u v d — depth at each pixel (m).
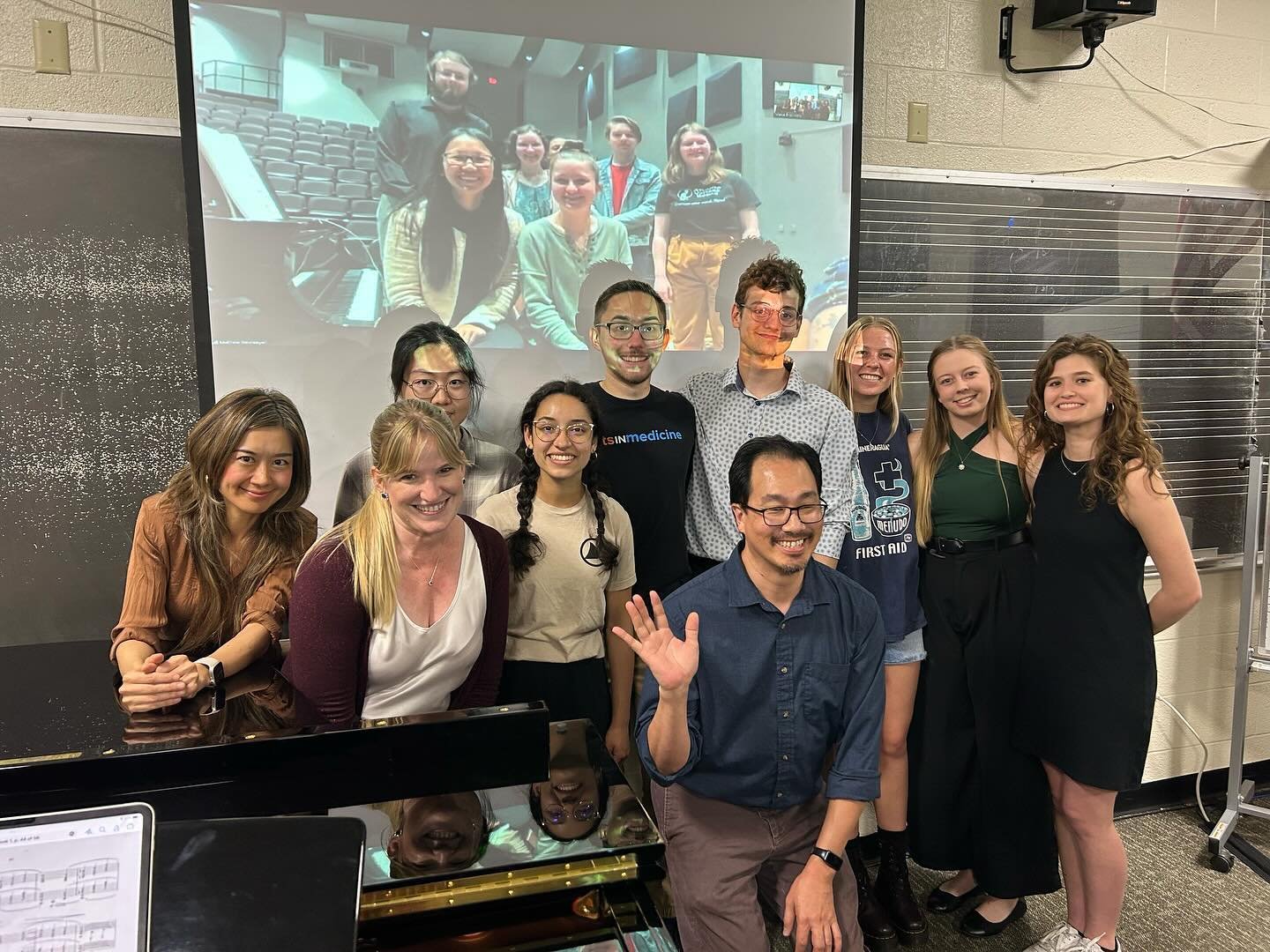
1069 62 2.53
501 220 2.06
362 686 1.44
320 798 1.10
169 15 1.86
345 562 1.38
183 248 1.92
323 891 0.85
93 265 1.87
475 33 1.98
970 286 2.54
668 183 2.16
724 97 2.18
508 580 1.58
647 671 1.52
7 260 1.82
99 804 1.02
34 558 1.89
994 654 2.02
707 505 2.08
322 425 1.99
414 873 0.96
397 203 1.97
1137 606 1.86
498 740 1.17
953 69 2.43
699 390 2.13
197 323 1.88
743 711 1.50
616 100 2.10
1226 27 2.66
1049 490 1.93
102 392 1.90
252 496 1.51
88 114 1.83
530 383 2.13
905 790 2.15
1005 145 2.51
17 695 1.35
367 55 1.91
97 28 1.82
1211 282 2.77
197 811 1.05
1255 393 2.86
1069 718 1.87
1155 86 2.62
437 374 1.91
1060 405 1.86
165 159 1.89
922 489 2.10
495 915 1.01
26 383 1.85
